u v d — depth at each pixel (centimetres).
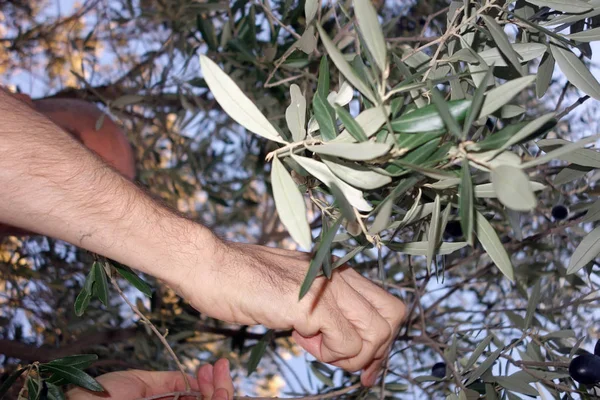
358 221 48
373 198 51
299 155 48
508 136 41
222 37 108
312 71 107
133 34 159
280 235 160
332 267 54
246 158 150
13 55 164
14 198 54
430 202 54
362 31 42
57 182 55
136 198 59
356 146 41
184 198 166
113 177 58
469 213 40
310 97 103
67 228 56
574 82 56
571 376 65
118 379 76
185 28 119
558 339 81
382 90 43
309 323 62
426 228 59
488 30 53
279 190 44
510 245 108
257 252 69
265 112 114
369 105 46
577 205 94
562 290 107
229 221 169
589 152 55
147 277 142
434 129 43
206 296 61
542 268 108
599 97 56
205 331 133
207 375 75
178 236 60
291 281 64
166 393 72
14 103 57
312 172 46
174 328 134
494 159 41
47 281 138
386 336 67
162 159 161
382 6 131
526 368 69
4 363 136
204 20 107
